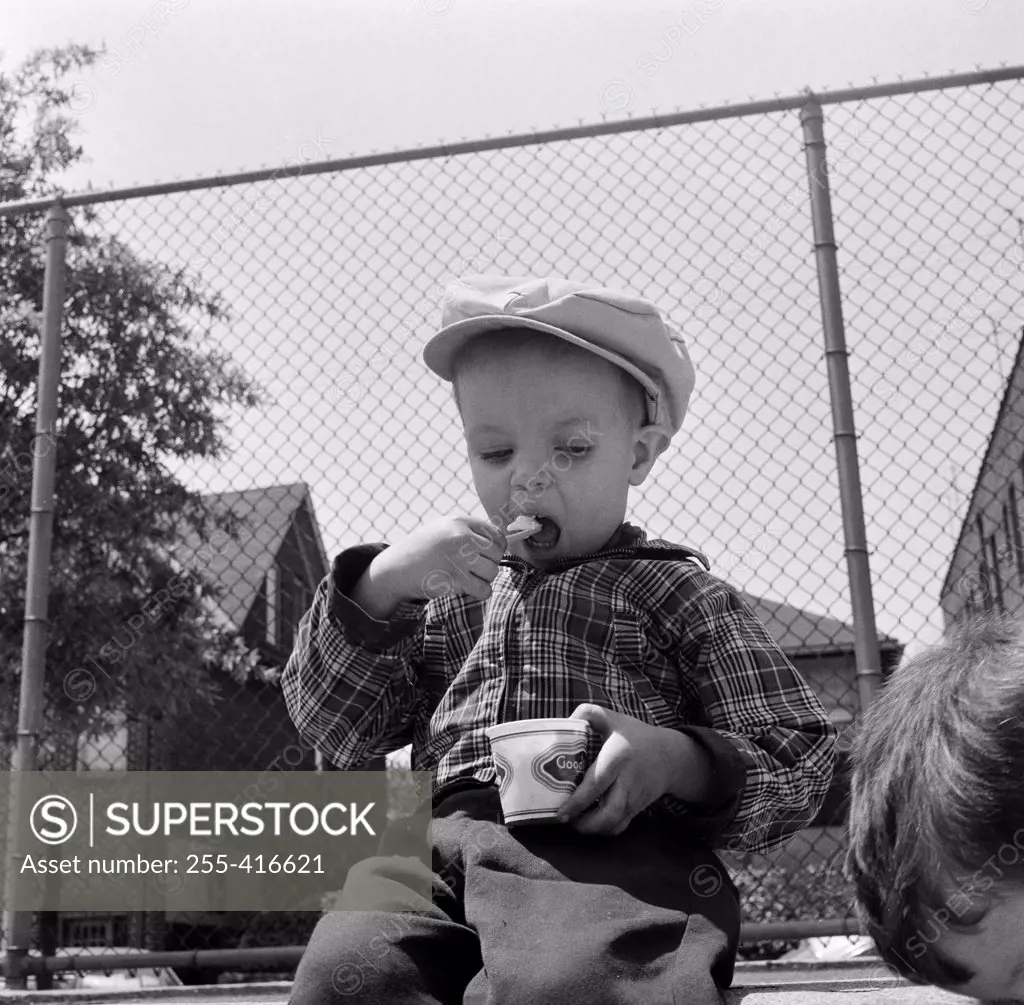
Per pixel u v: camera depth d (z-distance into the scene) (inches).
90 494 226.7
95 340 227.1
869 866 35.7
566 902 46.7
